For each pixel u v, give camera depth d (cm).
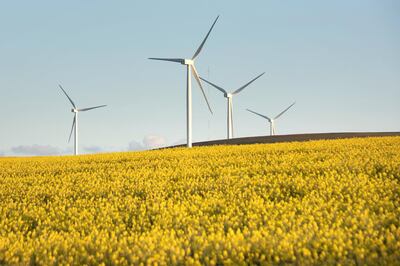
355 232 1354
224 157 3453
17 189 2666
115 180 2695
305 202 1766
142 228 1714
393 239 1205
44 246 1412
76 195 2417
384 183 2064
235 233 1516
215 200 1948
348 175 2258
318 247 1195
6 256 1335
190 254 1264
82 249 1332
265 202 1938
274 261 1152
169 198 2083
